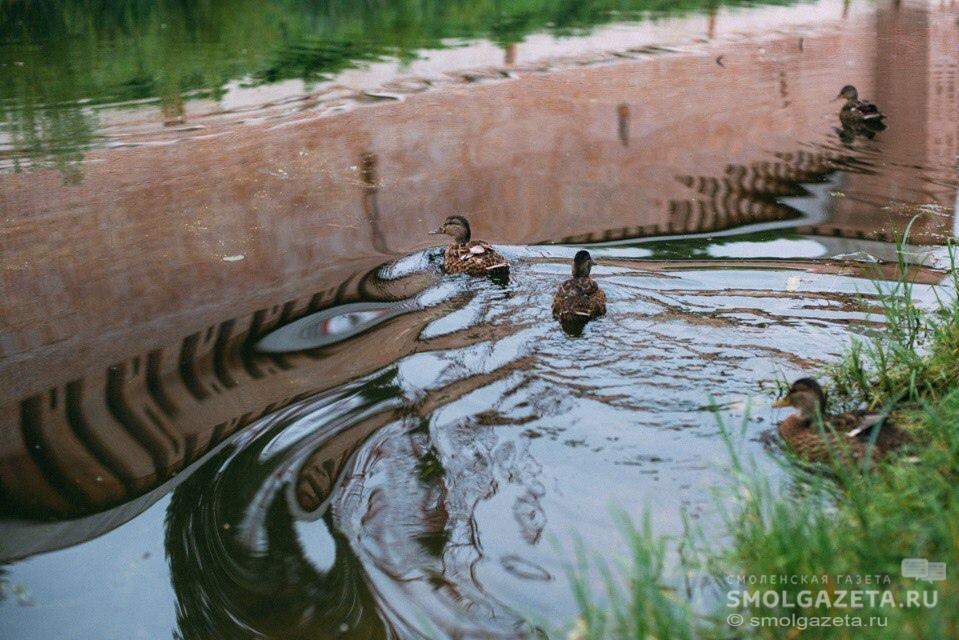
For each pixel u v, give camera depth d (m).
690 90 17.02
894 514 4.96
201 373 7.98
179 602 5.53
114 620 5.42
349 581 5.56
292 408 7.33
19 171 13.13
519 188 12.44
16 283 9.88
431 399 7.35
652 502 6.00
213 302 9.34
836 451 6.18
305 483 6.46
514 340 8.28
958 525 4.51
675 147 14.00
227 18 24.47
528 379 7.59
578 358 7.90
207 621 5.35
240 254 10.51
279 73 18.50
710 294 9.09
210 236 11.00
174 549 5.97
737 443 6.61
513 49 20.48
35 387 7.91
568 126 15.05
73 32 22.69
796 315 8.54
